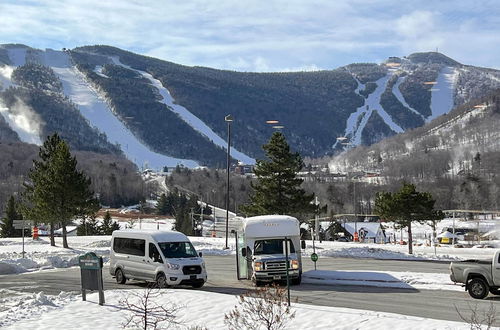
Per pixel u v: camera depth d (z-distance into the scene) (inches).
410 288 1035.9
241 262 1223.5
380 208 2108.8
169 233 1091.3
